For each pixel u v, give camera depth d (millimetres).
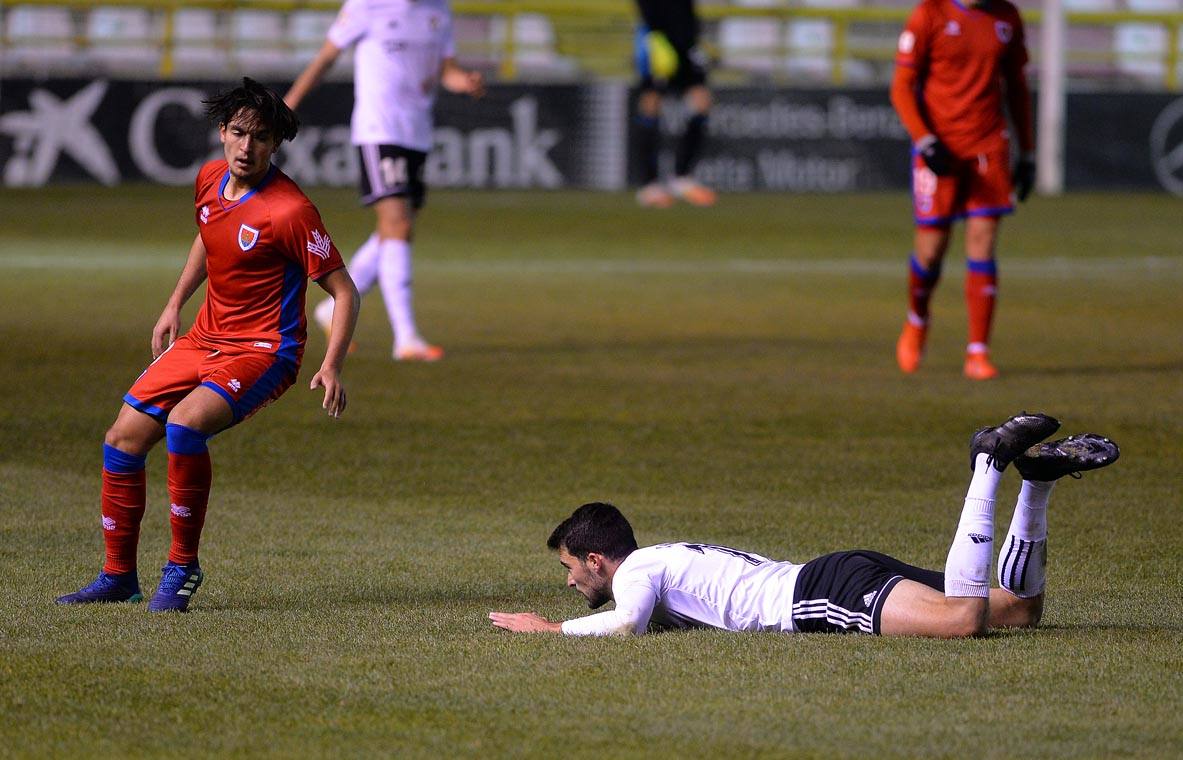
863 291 56781
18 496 24078
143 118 92375
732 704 13703
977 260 36938
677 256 67938
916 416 32188
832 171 99938
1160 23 114250
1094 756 12414
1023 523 16219
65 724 13164
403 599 18453
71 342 40875
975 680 14391
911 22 36062
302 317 18031
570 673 14641
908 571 16406
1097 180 102875
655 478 26328
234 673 14664
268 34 112062
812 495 25078
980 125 36188
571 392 34875
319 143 92875
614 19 116562
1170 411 32812
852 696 13922
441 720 13289
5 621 16859
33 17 109000
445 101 95375
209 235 17641
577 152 97250
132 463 17844
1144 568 20312
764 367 39000
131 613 17359
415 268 62281
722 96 98375
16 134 91250
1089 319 49406
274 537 21859
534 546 21484
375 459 27656
